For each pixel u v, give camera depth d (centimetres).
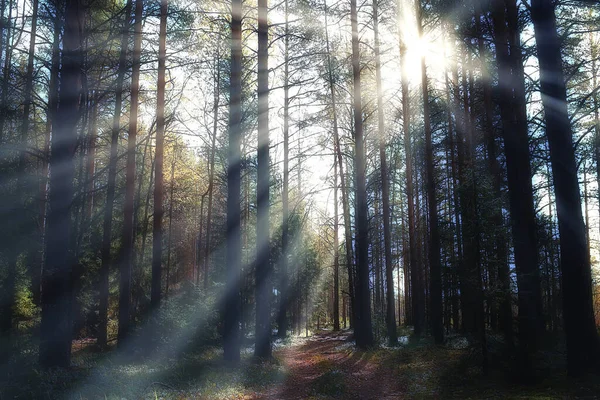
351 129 2275
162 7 1450
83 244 1812
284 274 2708
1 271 1265
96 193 1848
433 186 1795
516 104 1080
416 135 2200
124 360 1434
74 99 1070
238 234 1349
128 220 1605
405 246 3462
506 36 1106
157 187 1686
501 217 1170
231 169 1364
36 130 1619
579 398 730
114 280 2312
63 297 1050
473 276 993
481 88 1634
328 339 2662
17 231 1184
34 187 1202
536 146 1409
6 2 1477
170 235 2952
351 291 2659
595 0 886
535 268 994
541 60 935
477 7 1188
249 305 2581
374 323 2256
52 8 1092
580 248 882
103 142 2048
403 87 2152
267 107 1476
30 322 1702
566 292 887
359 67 1973
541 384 856
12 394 809
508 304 1007
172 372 1124
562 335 1367
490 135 1563
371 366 1381
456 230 1056
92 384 900
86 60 1107
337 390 1005
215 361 1352
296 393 998
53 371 969
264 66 1466
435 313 1739
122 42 1325
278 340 2605
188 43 1544
